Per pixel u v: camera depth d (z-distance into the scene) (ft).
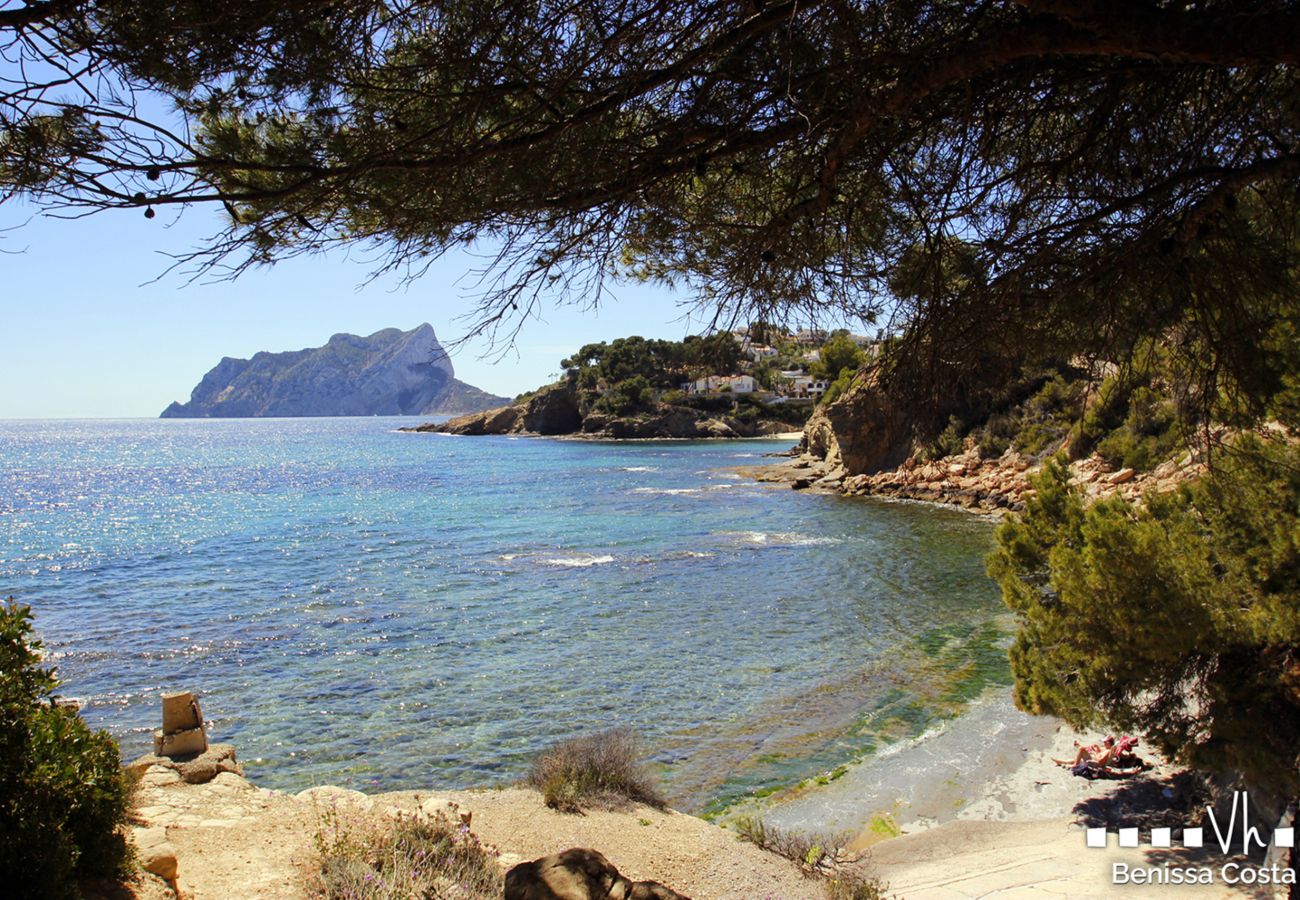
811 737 48.14
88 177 7.92
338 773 44.37
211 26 7.73
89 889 15.38
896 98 8.39
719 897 25.95
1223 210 9.28
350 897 18.74
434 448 433.48
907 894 29.96
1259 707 27.81
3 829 12.94
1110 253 9.52
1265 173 8.42
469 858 22.82
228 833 22.22
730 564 103.50
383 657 66.13
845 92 8.92
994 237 10.09
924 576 94.02
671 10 8.63
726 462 281.33
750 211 11.16
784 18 8.39
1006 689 55.01
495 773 43.91
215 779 26.61
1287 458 25.49
